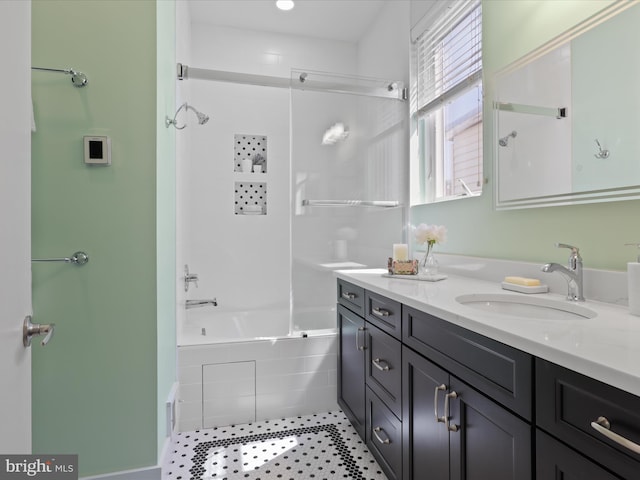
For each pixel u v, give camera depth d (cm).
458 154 202
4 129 57
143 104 150
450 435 103
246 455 175
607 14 110
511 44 154
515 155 150
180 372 199
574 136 122
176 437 191
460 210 191
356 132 249
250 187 319
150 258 151
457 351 100
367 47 312
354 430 199
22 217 64
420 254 228
